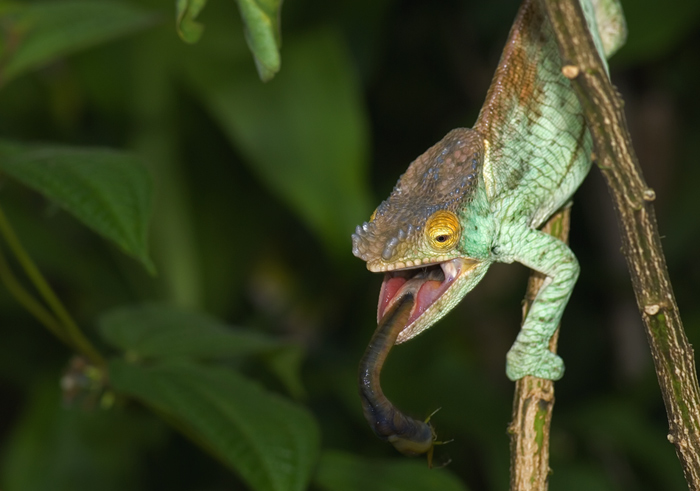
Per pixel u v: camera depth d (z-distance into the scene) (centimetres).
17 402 1070
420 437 310
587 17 385
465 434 741
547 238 389
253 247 888
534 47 401
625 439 716
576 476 700
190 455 860
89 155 413
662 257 300
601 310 970
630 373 902
